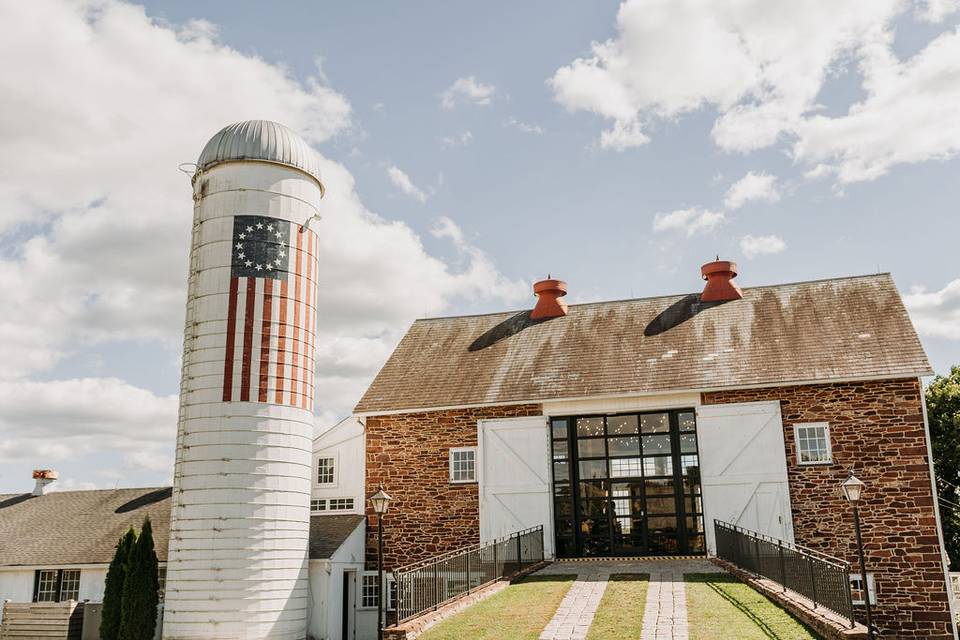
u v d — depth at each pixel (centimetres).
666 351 2241
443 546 2173
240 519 1772
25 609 1944
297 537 1850
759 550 1616
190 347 1867
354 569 2114
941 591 1831
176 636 1742
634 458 2153
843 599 1197
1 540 2339
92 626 1944
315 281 1989
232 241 1878
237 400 1814
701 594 1510
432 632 1337
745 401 2052
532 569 1914
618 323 2436
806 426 1994
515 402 2200
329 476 2325
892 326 2098
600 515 2145
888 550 1878
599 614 1385
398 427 2281
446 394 2294
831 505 1933
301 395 1905
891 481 1908
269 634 1752
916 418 1927
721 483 2020
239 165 1912
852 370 1983
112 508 2459
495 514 2155
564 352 2355
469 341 2547
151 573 1875
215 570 1747
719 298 2420
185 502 1795
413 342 2609
